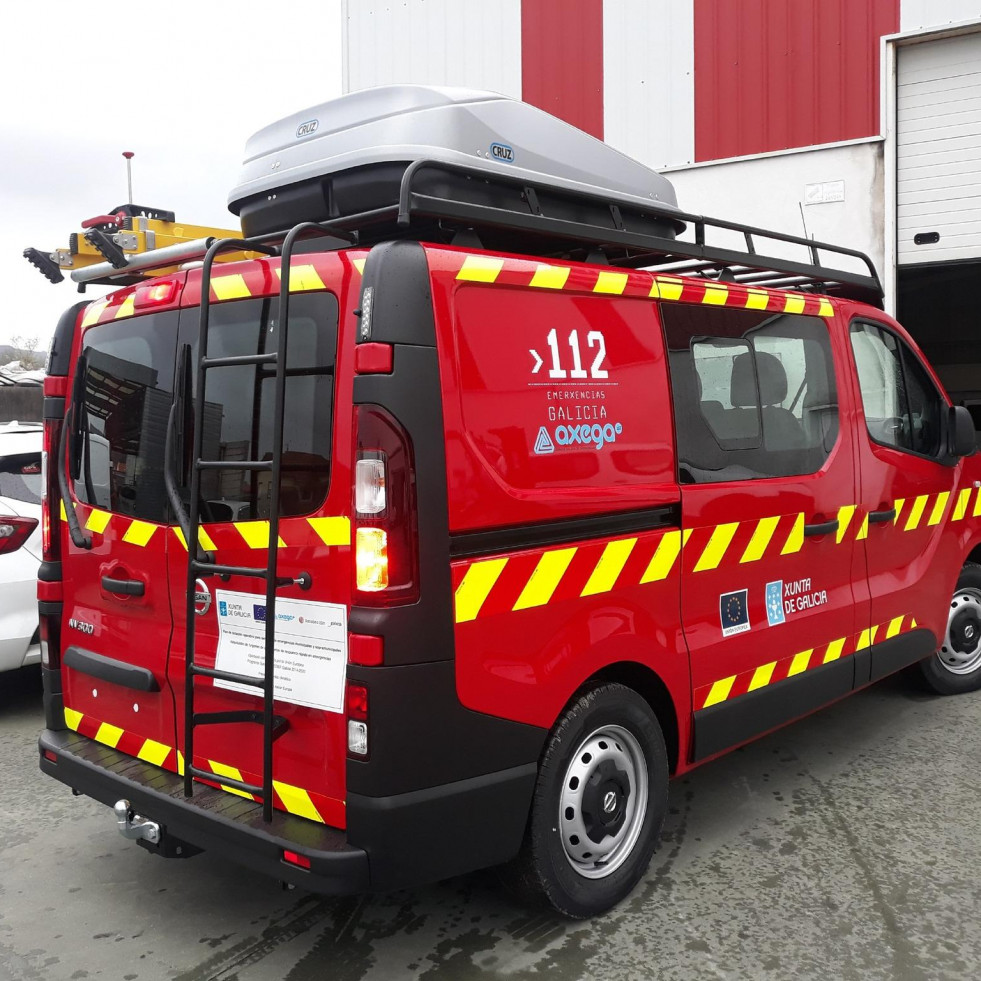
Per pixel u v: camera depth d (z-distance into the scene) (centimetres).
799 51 874
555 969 268
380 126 311
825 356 397
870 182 860
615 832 299
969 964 267
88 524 321
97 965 276
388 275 237
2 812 391
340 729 242
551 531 272
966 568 502
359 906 307
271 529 240
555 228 291
